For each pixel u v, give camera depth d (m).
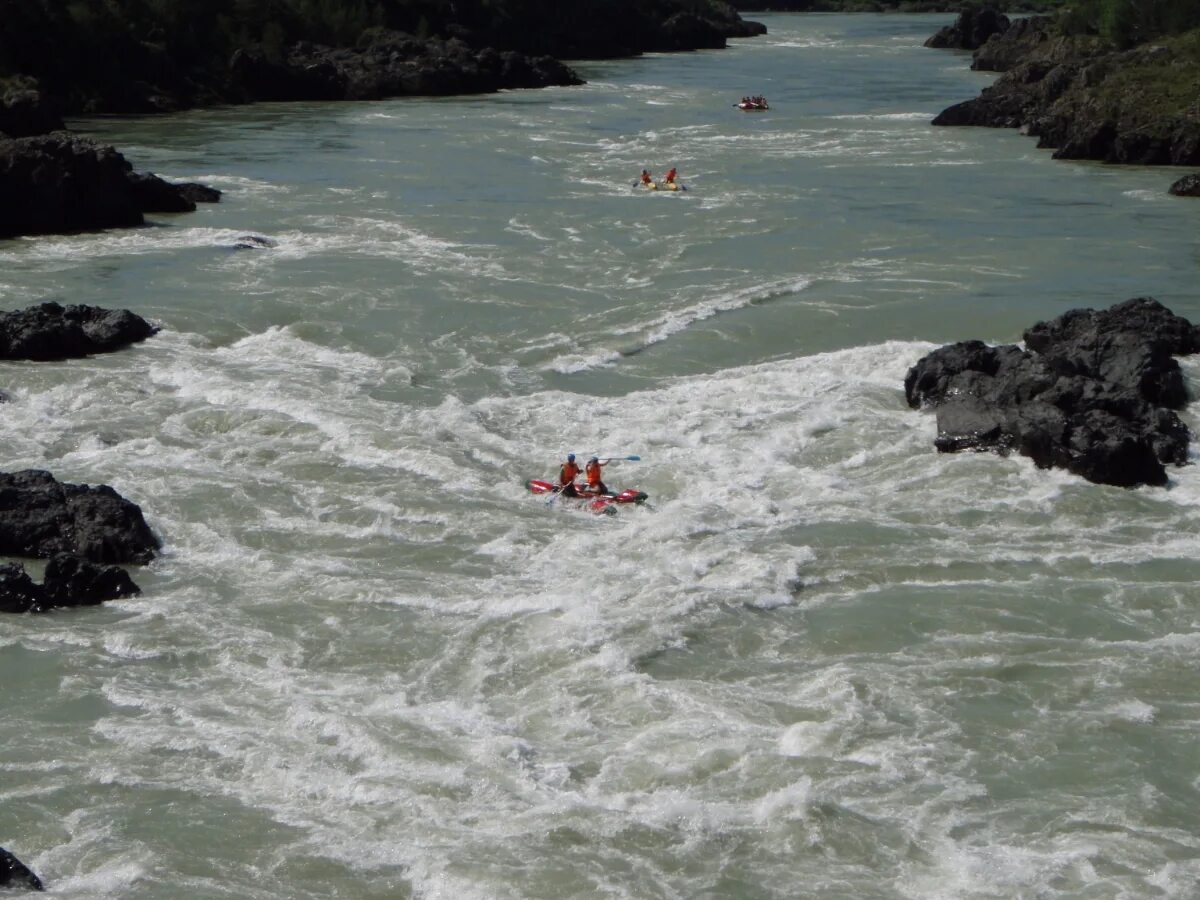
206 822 71.75
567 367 145.25
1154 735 79.44
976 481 115.44
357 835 70.81
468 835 70.50
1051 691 84.12
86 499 105.44
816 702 82.81
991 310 162.50
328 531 107.31
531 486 114.38
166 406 132.00
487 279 178.25
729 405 133.25
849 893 66.38
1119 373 132.00
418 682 86.12
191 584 98.75
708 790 74.31
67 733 79.88
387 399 135.12
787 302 167.00
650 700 83.12
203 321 158.12
